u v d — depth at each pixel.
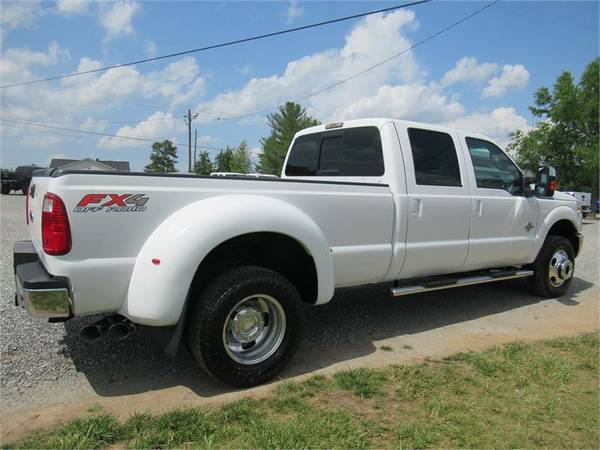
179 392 3.40
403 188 4.57
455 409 3.21
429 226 4.76
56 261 2.94
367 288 6.56
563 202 6.55
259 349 3.58
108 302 3.11
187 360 3.97
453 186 5.04
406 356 4.20
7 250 8.80
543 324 5.26
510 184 5.78
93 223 3.00
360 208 4.21
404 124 4.79
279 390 3.41
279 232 3.53
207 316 3.27
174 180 3.29
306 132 5.80
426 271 4.89
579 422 3.07
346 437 2.80
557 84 33.00
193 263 3.15
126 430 2.82
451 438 2.86
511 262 5.84
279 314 3.61
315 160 5.57
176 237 3.13
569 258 6.53
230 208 3.34
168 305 3.10
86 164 40.66
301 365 3.94
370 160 4.80
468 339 4.70
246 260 3.92
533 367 3.89
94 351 4.06
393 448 2.73
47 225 2.94
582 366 4.00
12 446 2.64
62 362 3.82
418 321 5.25
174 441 2.73
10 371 3.61
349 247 4.17
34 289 2.90
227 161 63.94
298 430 2.83
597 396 3.44
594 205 28.86
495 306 5.96
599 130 32.44
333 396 3.35
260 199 3.57
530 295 6.54
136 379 3.59
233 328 3.45
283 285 3.57
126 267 3.11
